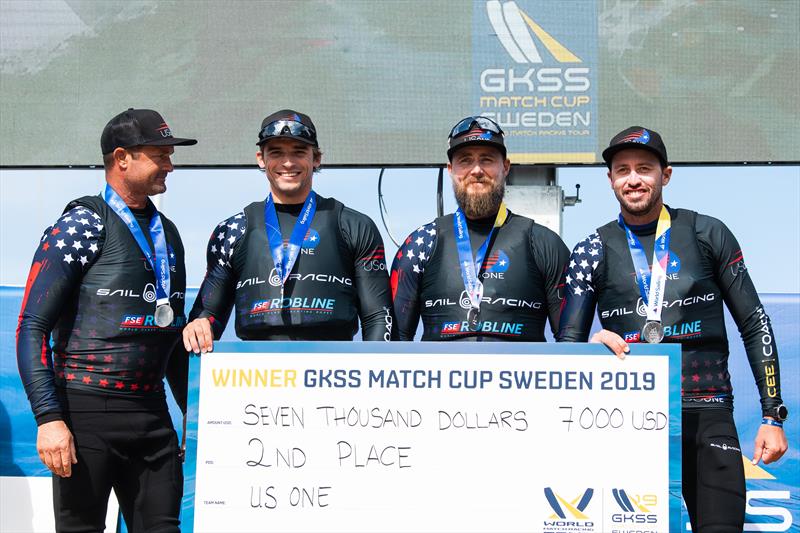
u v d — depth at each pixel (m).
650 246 3.56
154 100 5.48
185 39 5.48
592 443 3.20
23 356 3.25
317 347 3.27
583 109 5.32
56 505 3.36
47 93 5.50
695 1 5.34
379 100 5.41
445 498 3.20
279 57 5.45
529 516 3.19
